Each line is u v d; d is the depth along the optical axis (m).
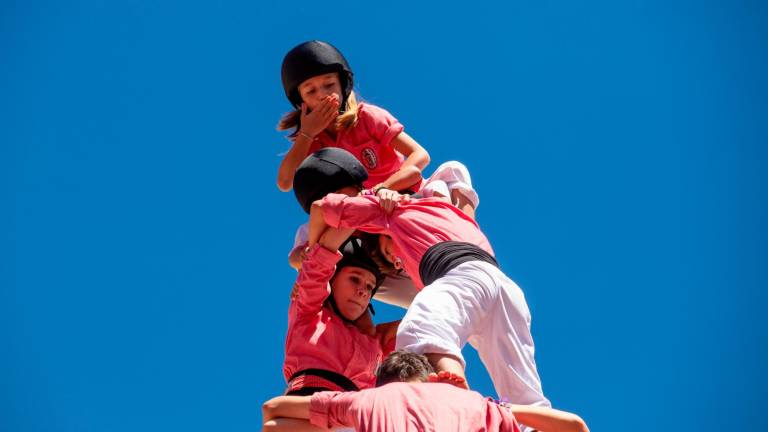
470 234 7.21
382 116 8.62
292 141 8.85
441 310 6.38
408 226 7.25
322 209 7.29
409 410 5.44
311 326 7.46
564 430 5.73
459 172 8.40
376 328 8.03
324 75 8.49
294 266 8.08
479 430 5.34
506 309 6.68
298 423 6.14
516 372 6.49
